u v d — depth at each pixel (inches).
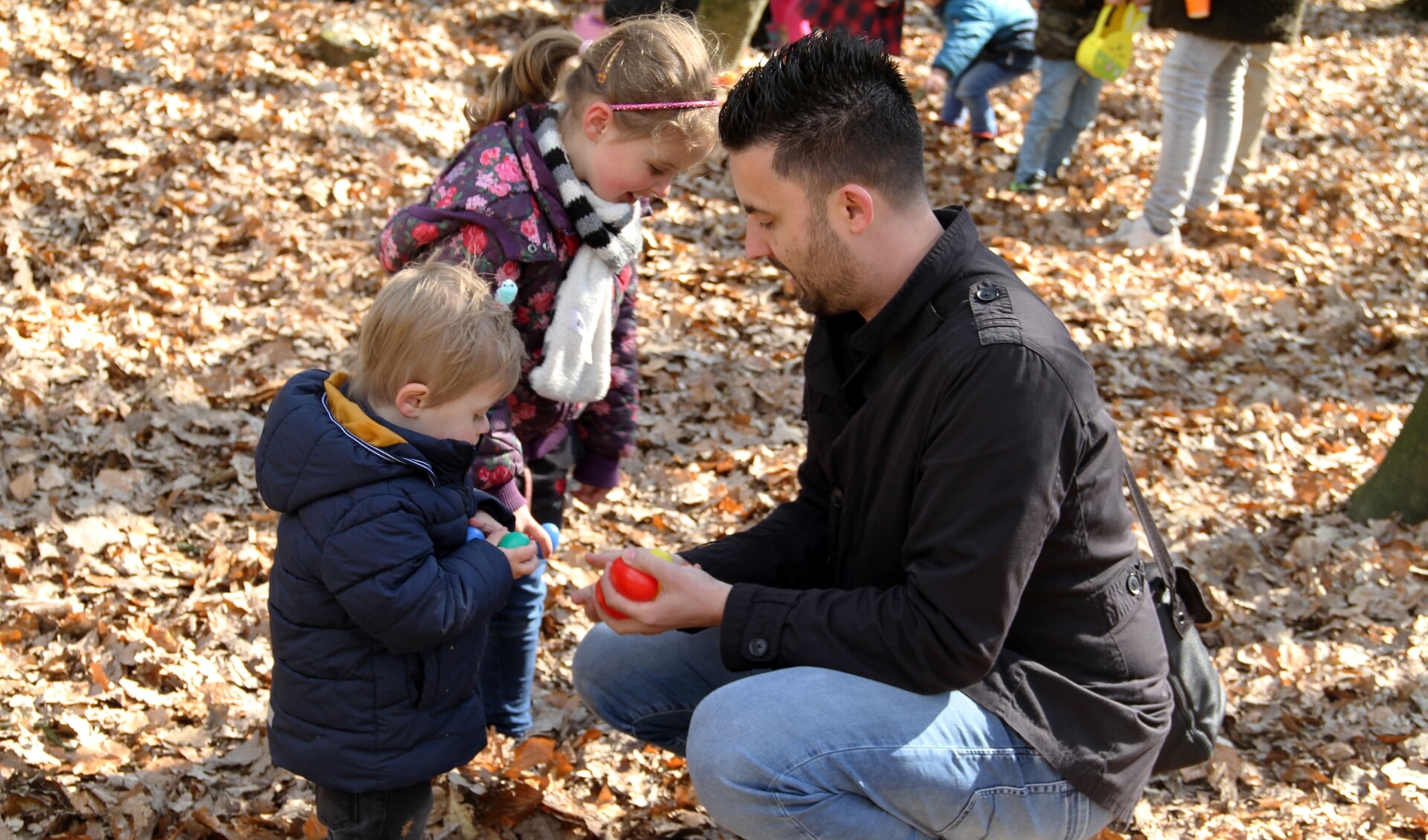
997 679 88.8
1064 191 301.9
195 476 167.8
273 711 95.4
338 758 92.4
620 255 109.7
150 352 188.1
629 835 118.6
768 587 96.7
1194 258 266.4
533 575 120.3
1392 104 388.8
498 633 121.3
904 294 89.4
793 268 92.4
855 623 88.4
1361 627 157.6
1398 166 332.2
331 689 91.4
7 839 107.4
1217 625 158.6
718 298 231.9
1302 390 222.2
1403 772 132.3
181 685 130.6
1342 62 436.1
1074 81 287.1
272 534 159.3
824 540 108.7
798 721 87.8
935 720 87.7
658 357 212.2
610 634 109.6
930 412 86.0
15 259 203.8
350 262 221.0
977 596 83.0
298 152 252.4
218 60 282.0
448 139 271.1
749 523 177.3
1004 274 90.1
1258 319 244.2
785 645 90.7
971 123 319.0
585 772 126.6
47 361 181.9
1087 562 88.0
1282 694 145.1
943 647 84.9
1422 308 252.2
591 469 126.6
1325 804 129.0
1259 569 170.4
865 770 87.3
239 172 241.0
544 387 110.5
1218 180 282.5
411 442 89.6
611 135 105.4
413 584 87.3
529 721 127.1
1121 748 90.2
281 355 193.9
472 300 90.5
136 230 220.4
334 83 283.3
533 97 110.8
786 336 223.9
